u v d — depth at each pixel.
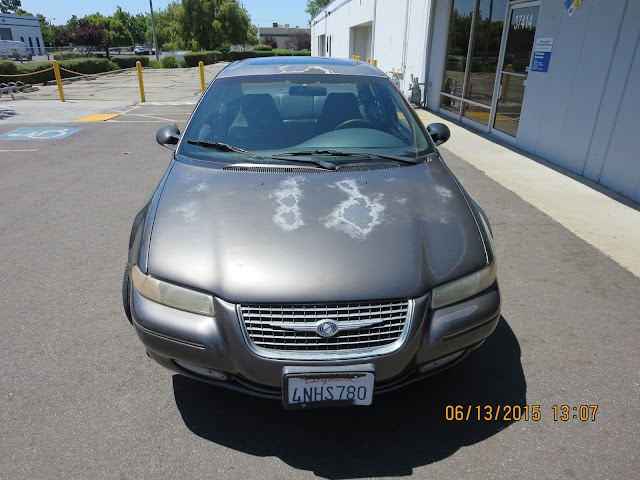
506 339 3.09
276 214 2.40
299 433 2.37
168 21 71.50
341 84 3.46
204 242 2.27
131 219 5.09
